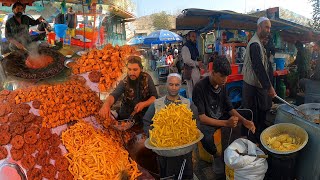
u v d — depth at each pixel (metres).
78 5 3.81
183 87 6.38
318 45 5.74
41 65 2.52
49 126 1.98
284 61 6.19
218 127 3.01
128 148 2.36
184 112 2.00
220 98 2.98
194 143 1.87
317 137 2.36
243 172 2.27
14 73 2.38
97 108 2.29
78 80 2.41
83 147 1.93
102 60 2.51
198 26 6.23
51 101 2.07
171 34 11.33
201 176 3.01
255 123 3.64
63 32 3.33
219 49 5.67
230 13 5.18
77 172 1.82
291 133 2.63
